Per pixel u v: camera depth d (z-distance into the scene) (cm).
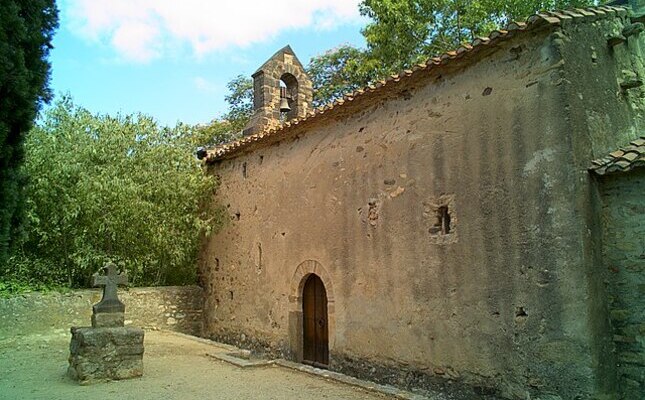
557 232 616
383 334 848
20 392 707
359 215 920
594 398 570
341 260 950
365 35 1891
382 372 843
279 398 674
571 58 641
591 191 617
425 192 796
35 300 1168
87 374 757
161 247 1349
